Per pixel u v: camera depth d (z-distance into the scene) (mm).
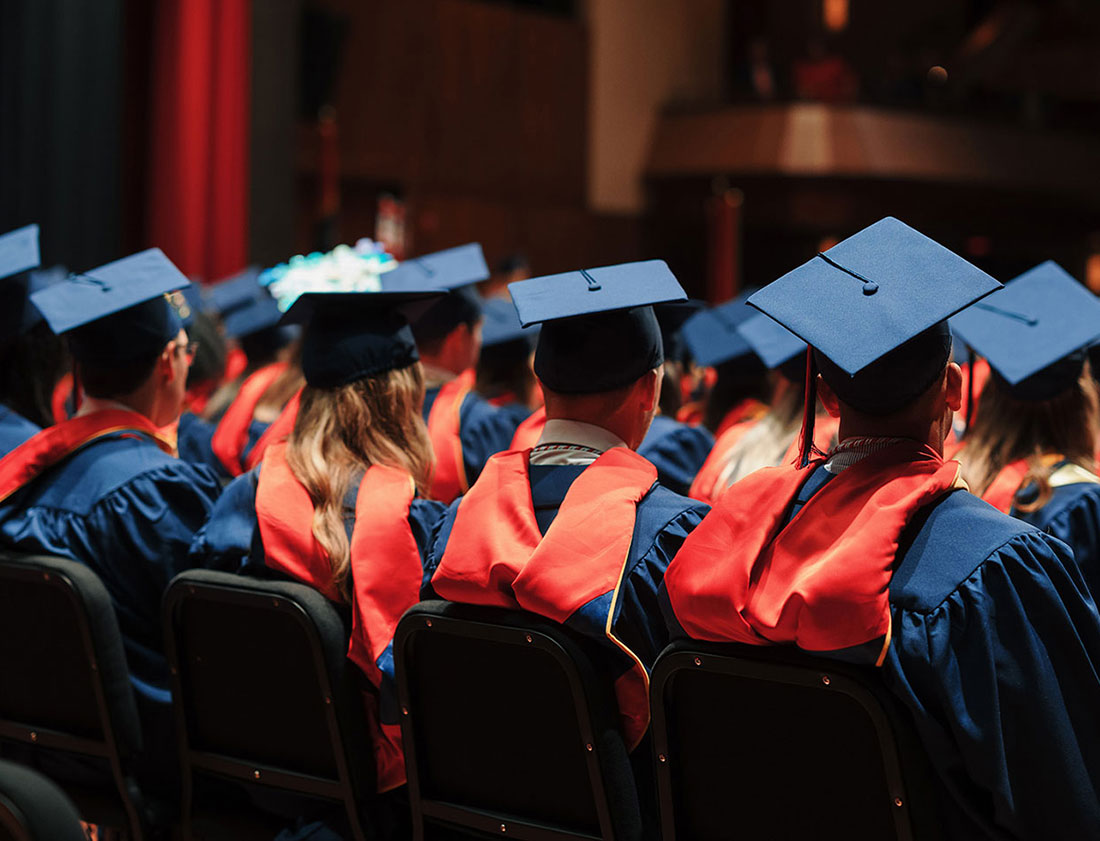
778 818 1638
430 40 14477
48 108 8266
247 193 9469
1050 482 2443
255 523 2266
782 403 3119
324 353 2344
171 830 2480
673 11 18047
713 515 1681
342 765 2092
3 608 2387
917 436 1636
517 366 4219
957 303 1591
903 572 1546
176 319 2637
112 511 2424
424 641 1944
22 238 2941
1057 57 18531
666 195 17547
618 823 1784
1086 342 2482
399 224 11398
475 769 1951
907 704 1494
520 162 15781
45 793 1100
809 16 18766
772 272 17688
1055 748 1492
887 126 17016
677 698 1691
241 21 9273
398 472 2264
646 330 2023
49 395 2914
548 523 1936
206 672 2266
